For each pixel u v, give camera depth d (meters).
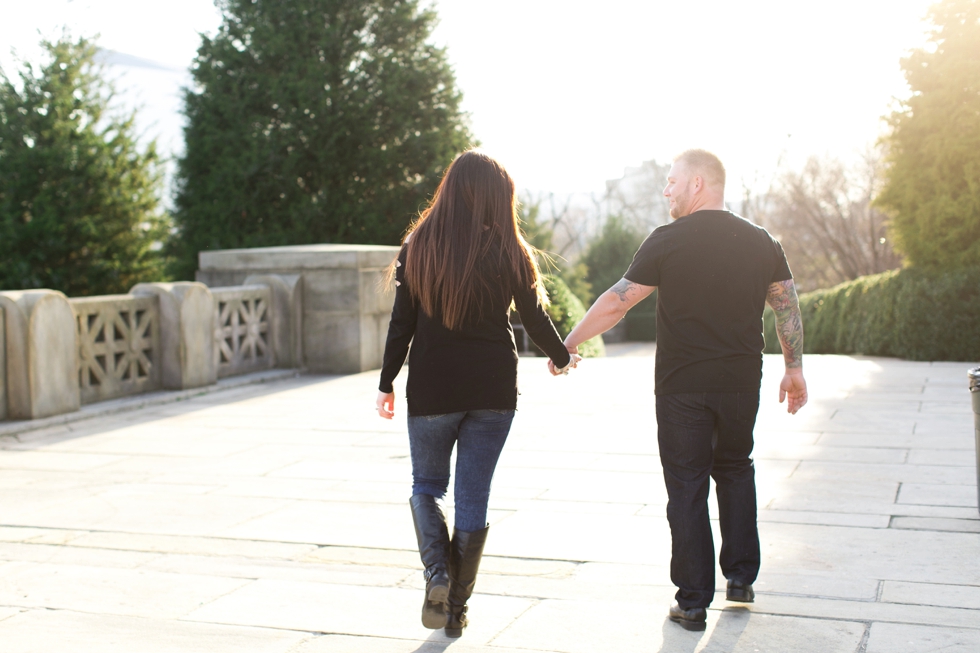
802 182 35.28
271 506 4.77
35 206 13.33
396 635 3.05
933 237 10.23
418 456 3.01
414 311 2.95
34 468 5.72
